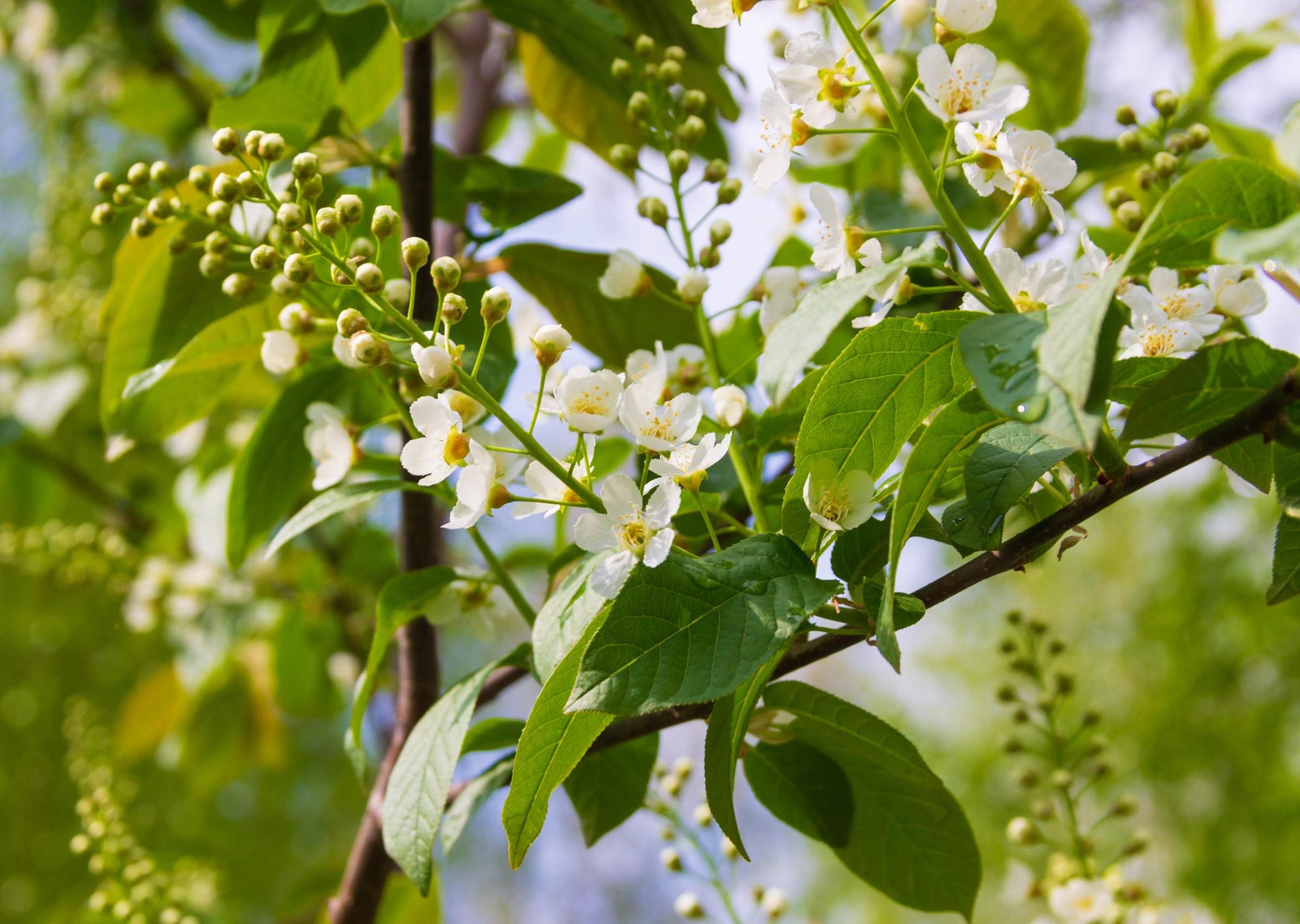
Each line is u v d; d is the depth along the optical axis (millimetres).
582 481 535
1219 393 513
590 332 654
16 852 1549
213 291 634
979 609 2094
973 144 531
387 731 1066
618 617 506
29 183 1588
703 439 535
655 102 606
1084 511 514
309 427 624
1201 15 767
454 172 641
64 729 933
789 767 572
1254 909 1716
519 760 517
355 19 645
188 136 1091
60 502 1218
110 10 1087
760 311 580
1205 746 1766
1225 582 1830
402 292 585
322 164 639
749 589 512
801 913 954
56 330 1206
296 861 1609
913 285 532
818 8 521
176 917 688
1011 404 490
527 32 638
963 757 1938
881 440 526
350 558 1055
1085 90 702
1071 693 664
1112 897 658
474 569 600
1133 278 539
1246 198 506
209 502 937
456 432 530
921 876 575
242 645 1106
